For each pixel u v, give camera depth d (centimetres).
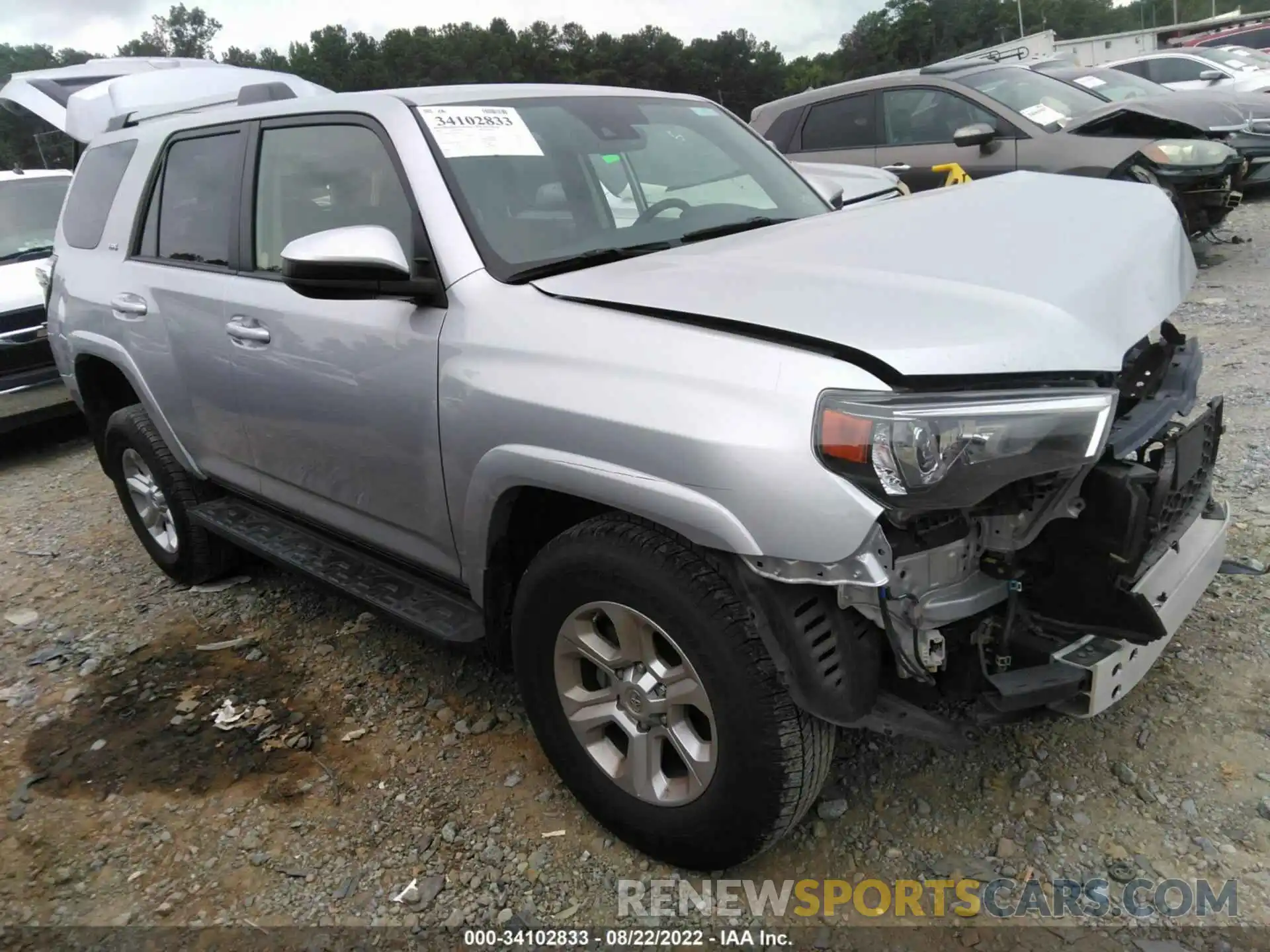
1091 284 206
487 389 229
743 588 193
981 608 203
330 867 246
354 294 248
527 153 276
